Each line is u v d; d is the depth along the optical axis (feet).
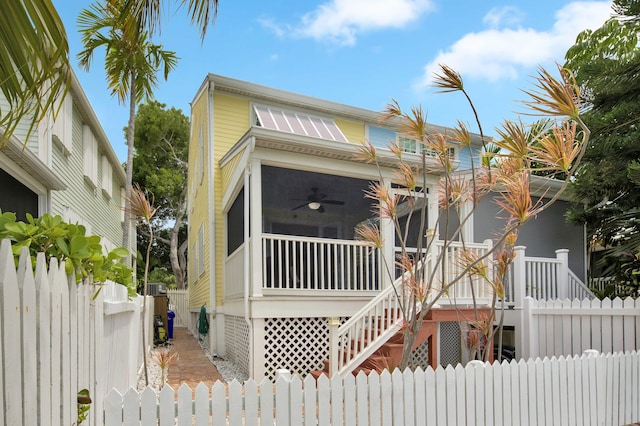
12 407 5.39
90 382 9.11
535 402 12.77
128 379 17.33
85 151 29.78
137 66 31.91
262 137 22.77
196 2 10.22
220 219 35.19
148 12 10.18
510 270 27.20
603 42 35.35
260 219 23.54
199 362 29.55
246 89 36.70
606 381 14.47
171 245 76.59
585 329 20.67
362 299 24.80
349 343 20.07
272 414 9.60
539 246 37.73
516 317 24.13
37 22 5.78
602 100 29.37
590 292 31.04
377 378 10.74
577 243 39.63
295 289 24.07
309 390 10.00
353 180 28.12
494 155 12.33
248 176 24.08
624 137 27.30
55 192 23.61
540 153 10.62
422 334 21.61
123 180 46.42
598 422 13.91
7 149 16.52
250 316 22.99
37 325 6.17
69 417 7.30
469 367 11.88
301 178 27.09
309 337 25.05
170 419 8.82
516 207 11.83
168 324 43.83
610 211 32.22
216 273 34.17
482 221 35.53
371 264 27.84
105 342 11.72
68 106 25.57
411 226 30.76
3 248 5.51
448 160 14.76
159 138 80.64
